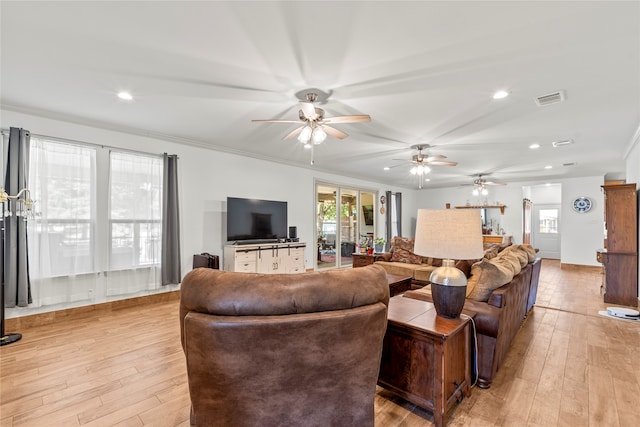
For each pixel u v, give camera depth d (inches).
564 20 72.6
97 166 150.8
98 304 150.7
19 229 126.2
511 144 185.0
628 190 172.9
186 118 143.7
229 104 126.3
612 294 175.3
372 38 80.4
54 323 136.6
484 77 101.1
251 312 51.5
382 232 352.8
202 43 83.5
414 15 71.3
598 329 133.6
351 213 317.4
